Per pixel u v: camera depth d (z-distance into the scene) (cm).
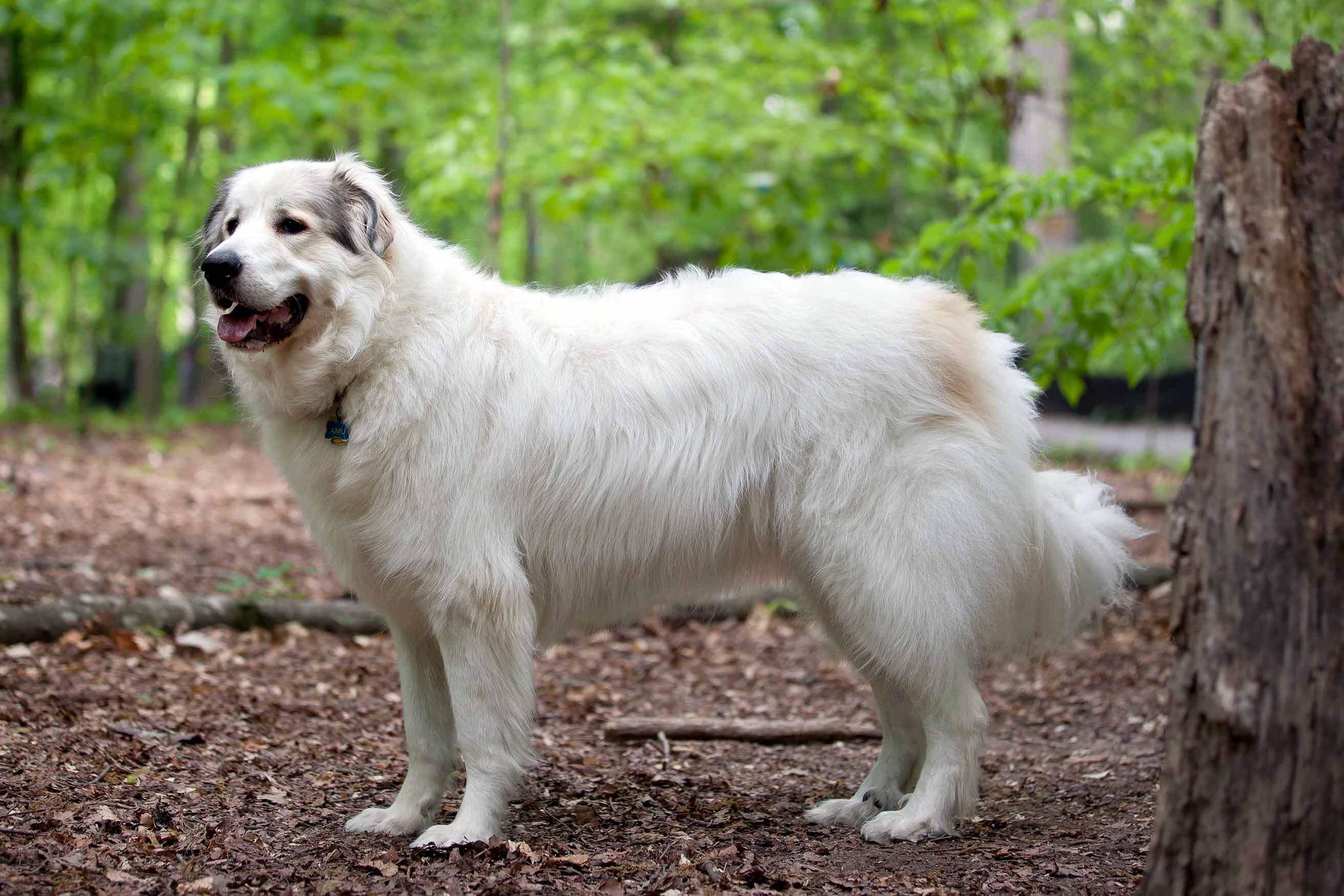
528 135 1176
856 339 370
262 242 342
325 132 1366
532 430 354
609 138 1080
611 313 380
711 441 365
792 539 372
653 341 371
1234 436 234
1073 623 399
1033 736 512
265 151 1745
